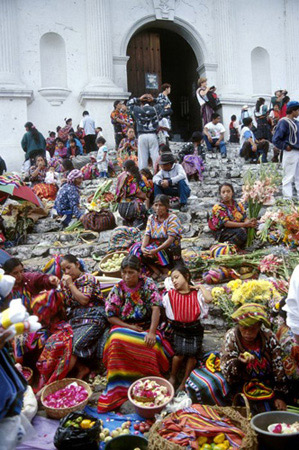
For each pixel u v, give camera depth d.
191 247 6.07
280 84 16.86
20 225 6.93
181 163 9.32
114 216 7.11
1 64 13.59
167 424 3.05
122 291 3.96
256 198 5.82
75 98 14.67
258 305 3.33
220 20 16.03
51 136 13.27
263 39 16.70
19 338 4.09
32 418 3.40
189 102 18.70
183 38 17.14
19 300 2.33
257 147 10.98
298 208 5.35
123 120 12.62
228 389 3.48
